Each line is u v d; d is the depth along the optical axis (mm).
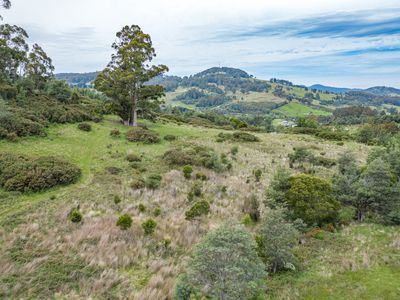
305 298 8586
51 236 12234
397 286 8773
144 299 8836
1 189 17062
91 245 11750
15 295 8570
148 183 19719
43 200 16281
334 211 14227
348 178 17062
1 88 35125
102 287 9258
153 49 38938
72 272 9820
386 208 14742
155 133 35750
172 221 14984
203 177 22234
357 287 8867
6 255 10438
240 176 23562
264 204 15891
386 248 11539
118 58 38938
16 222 13258
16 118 28266
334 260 10750
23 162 19750
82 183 19656
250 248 8352
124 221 13328
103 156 25859
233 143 37094
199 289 7879
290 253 10398
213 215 16078
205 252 7965
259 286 8328
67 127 33156
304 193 14242
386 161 20266
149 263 10969
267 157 30594
